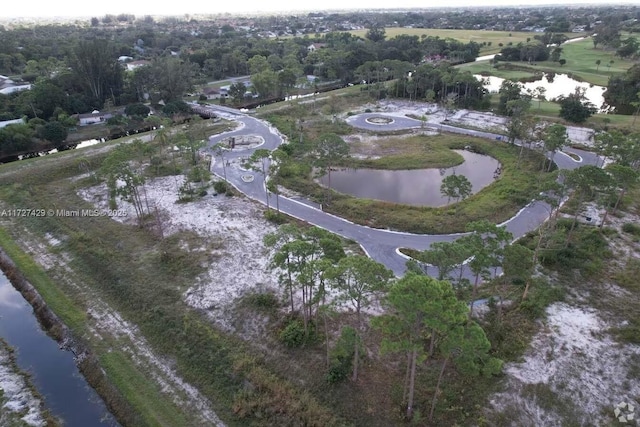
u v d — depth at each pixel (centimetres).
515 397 3184
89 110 11675
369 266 2992
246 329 4006
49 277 4891
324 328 3925
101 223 6041
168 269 4903
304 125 10450
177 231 5756
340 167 8194
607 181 4706
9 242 5612
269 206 6525
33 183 7325
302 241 3619
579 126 9638
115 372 3619
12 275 5028
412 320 2523
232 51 17088
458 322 2505
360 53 15550
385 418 3058
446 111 11588
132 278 4734
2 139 8762
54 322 4259
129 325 4144
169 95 12569
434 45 18612
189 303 4353
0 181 7231
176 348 3825
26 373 3728
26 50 16638
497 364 2792
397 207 6334
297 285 4222
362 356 3547
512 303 4216
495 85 14550
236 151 8775
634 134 7469
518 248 3597
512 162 8012
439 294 2470
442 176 7781
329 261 3247
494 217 5975
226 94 13625
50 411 3359
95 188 7206
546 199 5041
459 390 3231
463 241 3694
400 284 2573
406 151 8806
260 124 10600
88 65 11956
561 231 5119
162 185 7281
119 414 3291
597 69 15375
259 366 3556
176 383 3509
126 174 6025
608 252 5012
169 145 8750
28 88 12231
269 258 5072
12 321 4378
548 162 7638
